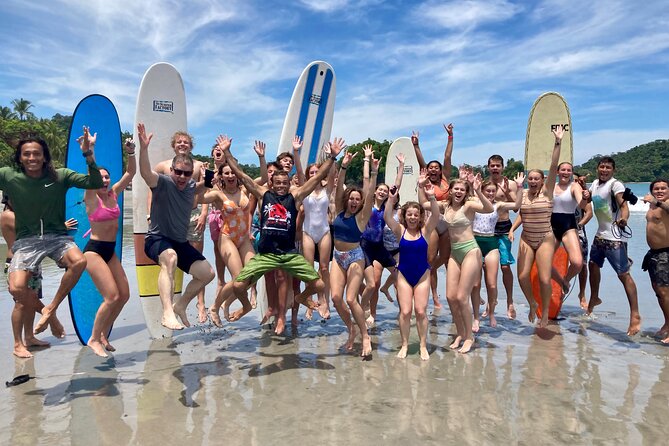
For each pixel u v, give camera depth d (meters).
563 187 6.06
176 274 6.27
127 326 6.27
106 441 3.24
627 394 3.99
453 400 3.90
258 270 4.82
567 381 4.30
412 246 5.03
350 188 5.14
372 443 3.21
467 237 5.22
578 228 6.59
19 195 4.13
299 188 5.12
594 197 6.13
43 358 4.95
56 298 4.27
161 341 5.64
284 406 3.80
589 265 6.46
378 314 7.05
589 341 5.51
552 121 7.64
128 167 4.70
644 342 5.45
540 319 6.01
